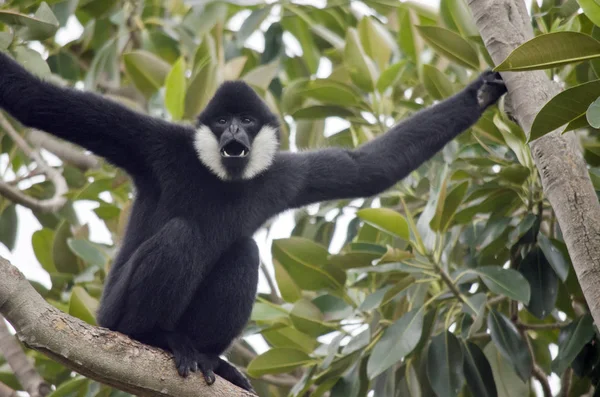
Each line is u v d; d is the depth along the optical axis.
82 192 14.02
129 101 14.52
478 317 10.59
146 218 10.69
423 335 11.49
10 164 15.08
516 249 11.73
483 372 11.16
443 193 10.84
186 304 10.06
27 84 9.73
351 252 11.70
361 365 11.70
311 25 15.62
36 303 8.10
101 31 16.28
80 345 8.25
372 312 11.88
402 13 15.52
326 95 13.51
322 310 12.21
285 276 12.65
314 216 14.28
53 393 11.77
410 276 11.18
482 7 9.72
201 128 10.93
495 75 11.34
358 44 13.60
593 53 7.66
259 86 14.24
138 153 10.45
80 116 9.96
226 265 10.53
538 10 12.00
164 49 16.31
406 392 11.93
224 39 16.52
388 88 13.93
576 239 8.67
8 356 12.27
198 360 9.44
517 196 11.78
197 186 10.69
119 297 9.89
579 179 8.91
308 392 12.97
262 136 11.13
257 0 15.41
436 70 12.58
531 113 9.20
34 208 13.27
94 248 13.22
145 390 8.76
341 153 11.72
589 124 7.91
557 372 10.84
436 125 11.57
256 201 11.11
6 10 10.30
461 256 13.01
